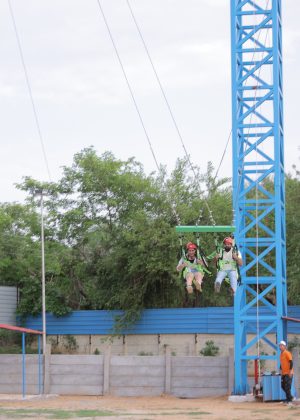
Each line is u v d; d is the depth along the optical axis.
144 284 45.75
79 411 25.83
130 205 51.44
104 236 50.56
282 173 32.19
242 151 31.97
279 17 32.88
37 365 33.75
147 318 45.59
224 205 48.28
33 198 54.22
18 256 48.84
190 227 23.55
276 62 31.94
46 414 24.58
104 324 46.44
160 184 50.19
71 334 46.94
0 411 25.80
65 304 47.62
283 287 31.64
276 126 31.52
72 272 50.91
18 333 47.09
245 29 32.72
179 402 30.22
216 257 24.39
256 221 31.33
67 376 33.56
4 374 33.88
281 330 30.72
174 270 44.53
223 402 30.03
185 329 44.72
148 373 33.06
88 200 52.62
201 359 32.78
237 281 24.27
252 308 42.66
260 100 31.75
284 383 28.88
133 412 25.44
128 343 45.81
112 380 33.19
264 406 27.95
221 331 43.91
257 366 31.41
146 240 45.22
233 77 32.03
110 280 47.72
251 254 31.47
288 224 42.59
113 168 52.09
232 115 31.86
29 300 47.28
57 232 52.94
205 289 47.28
